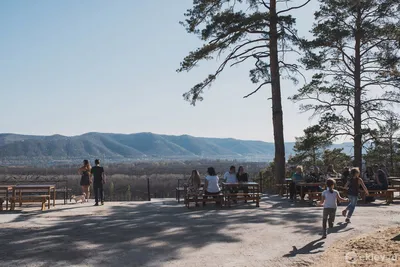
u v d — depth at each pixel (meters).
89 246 8.95
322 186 17.50
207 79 22.98
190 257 8.12
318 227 10.98
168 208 15.37
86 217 13.02
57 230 10.76
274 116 22.33
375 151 30.69
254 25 21.33
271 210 14.45
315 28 27.02
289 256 8.15
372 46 27.02
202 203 16.86
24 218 12.76
